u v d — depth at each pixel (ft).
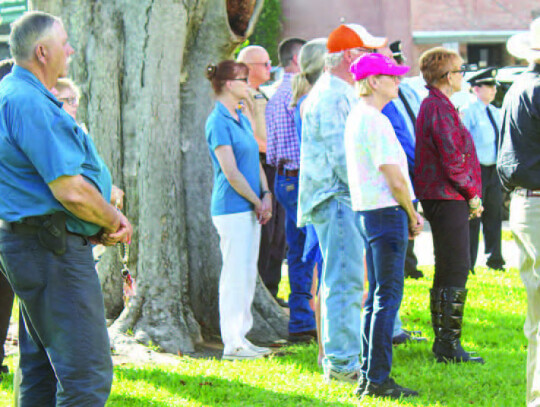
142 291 60.44
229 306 55.36
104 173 34.88
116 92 62.28
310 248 50.57
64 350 32.86
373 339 44.47
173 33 61.57
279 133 60.08
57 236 32.45
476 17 278.26
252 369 51.72
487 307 70.74
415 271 86.58
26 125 31.91
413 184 56.80
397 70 43.65
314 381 48.78
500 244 90.12
